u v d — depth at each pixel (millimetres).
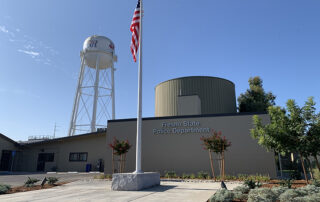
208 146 16375
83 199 8977
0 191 11086
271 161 17547
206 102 26875
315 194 7406
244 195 8188
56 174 26031
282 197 7332
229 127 19109
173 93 27984
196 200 8414
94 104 37188
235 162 18297
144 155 20953
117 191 11133
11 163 34000
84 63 40438
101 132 30516
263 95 39625
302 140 11008
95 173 26781
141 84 13594
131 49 14766
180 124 20516
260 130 12219
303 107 11367
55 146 33344
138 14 14883
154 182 13070
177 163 19891
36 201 8727
